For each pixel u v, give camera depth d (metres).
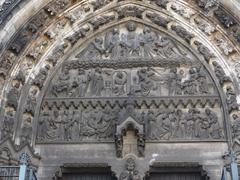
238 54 22.42
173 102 22.58
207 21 23.34
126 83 23.19
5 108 21.44
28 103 22.25
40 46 23.22
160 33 24.48
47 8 23.05
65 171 21.59
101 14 24.50
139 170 21.14
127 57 23.84
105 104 22.69
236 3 22.11
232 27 22.44
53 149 21.83
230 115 21.80
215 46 23.17
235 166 18.12
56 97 23.00
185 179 21.42
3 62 21.70
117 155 21.42
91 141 21.88
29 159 20.83
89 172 21.73
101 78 23.38
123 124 21.48
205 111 22.38
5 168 19.08
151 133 21.92
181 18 24.00
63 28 23.94
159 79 23.23
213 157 21.28
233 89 22.20
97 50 24.23
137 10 24.59
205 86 22.92
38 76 22.97
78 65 23.77
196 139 21.69
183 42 24.06
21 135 21.55
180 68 23.56
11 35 21.67
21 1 22.09
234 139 21.12
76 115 22.56
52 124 22.38
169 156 21.42
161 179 21.45
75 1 23.94
